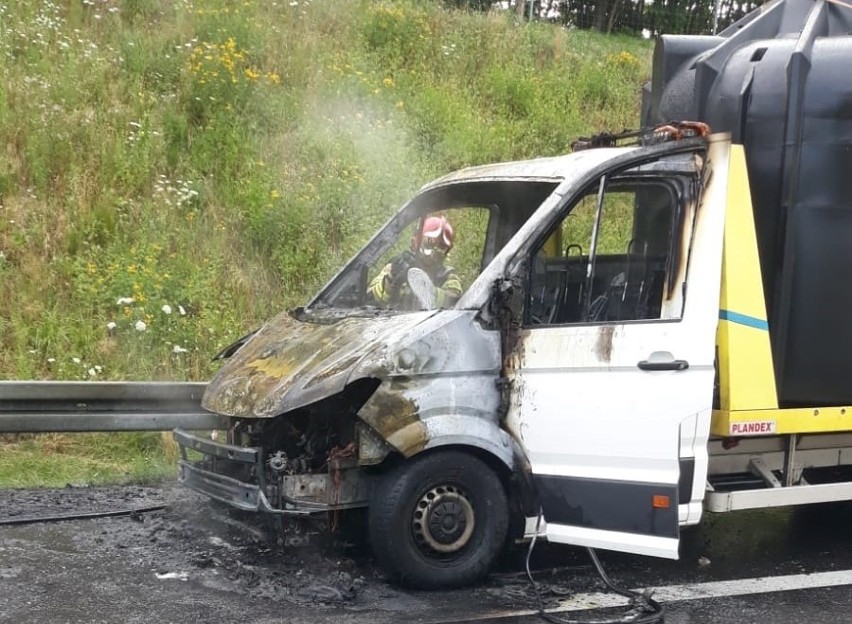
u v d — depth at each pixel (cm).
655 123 638
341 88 1199
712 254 481
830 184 509
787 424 509
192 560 511
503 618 445
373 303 576
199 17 1247
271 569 497
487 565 484
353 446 470
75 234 904
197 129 1077
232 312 882
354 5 1438
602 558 548
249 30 1251
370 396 462
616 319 496
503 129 1274
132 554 520
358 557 521
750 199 509
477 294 480
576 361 478
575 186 493
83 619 429
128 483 662
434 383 463
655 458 466
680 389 468
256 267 951
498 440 473
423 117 1217
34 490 630
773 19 577
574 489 478
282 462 468
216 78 1123
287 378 477
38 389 584
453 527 476
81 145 1002
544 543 569
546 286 498
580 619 446
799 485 538
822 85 509
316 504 466
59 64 1104
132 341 808
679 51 622
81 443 721
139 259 889
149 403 619
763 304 504
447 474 472
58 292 859
